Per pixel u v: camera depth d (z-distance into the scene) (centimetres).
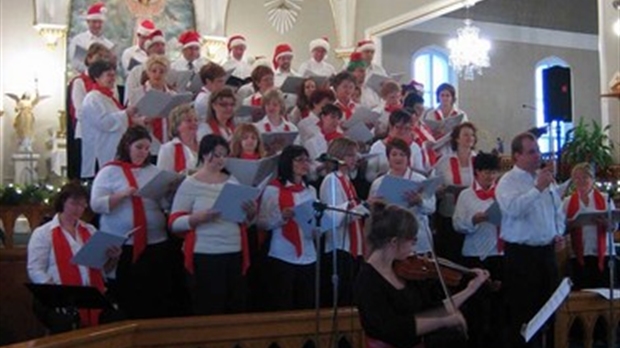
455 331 452
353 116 774
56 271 595
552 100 907
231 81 870
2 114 1526
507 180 650
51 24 1573
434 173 766
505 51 2216
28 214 821
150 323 498
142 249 618
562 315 624
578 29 2289
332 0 1798
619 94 1193
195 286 596
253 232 670
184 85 812
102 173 621
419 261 442
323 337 550
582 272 773
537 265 644
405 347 414
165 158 659
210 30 1698
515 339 643
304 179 671
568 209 773
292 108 853
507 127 2203
